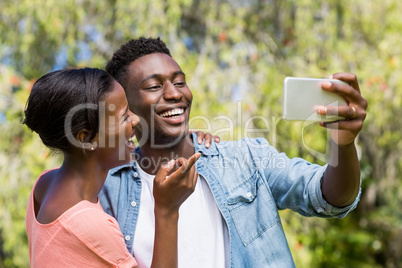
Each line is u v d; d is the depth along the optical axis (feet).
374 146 17.79
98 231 3.55
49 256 3.60
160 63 4.75
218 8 14.16
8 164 12.43
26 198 12.16
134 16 12.69
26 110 3.73
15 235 12.42
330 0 13.71
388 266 22.31
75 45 13.24
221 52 13.12
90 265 3.56
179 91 4.76
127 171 4.94
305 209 4.63
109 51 13.83
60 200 3.70
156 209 3.84
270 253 4.68
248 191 4.80
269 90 12.74
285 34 14.06
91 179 3.81
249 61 13.67
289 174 4.70
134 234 4.67
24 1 12.51
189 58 12.73
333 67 13.26
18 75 13.28
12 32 13.12
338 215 4.51
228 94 12.79
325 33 13.89
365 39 14.62
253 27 14.10
